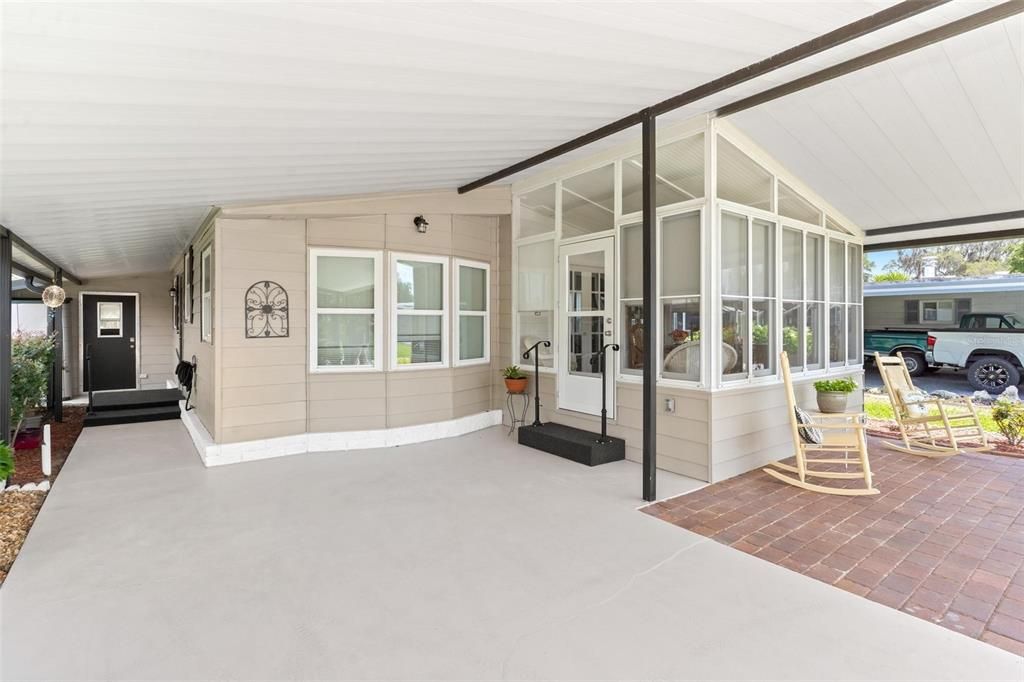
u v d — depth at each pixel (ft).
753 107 13.83
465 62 8.90
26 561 10.02
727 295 15.31
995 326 29.66
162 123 9.35
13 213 14.29
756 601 8.51
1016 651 7.22
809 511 12.55
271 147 11.57
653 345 13.20
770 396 16.71
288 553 10.32
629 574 9.42
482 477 15.30
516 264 21.61
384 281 19.22
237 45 7.14
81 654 7.15
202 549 10.52
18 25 5.93
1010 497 13.57
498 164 16.69
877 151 15.66
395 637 7.55
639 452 16.62
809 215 19.06
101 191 13.10
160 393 28.73
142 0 5.71
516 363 21.67
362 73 8.66
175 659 7.06
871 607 8.33
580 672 6.79
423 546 10.61
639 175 16.72
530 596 8.68
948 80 12.05
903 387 19.30
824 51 10.27
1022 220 20.75
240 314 17.25
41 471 16.37
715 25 8.79
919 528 11.49
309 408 18.44
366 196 18.47
